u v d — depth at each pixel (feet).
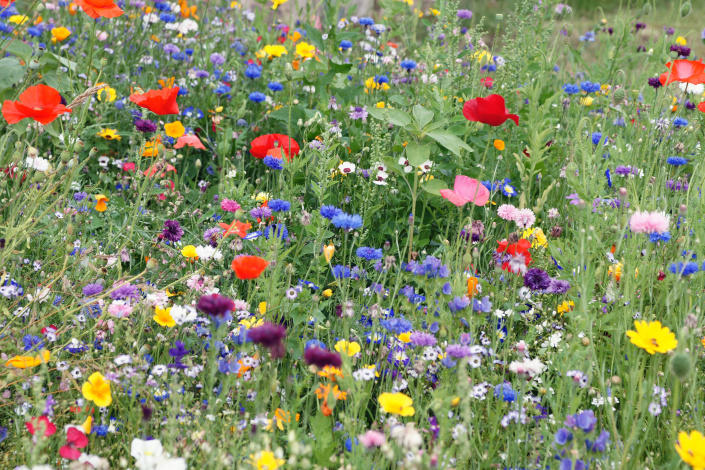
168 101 13.53
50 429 8.11
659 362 10.05
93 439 8.75
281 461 7.73
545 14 23.00
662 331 9.00
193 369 9.60
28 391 9.41
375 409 10.61
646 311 11.46
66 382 9.29
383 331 11.07
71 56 19.99
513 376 10.73
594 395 10.30
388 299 12.57
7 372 9.30
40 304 11.12
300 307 11.20
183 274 12.99
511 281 12.14
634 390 9.44
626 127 18.94
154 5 24.20
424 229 15.28
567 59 27.02
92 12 13.12
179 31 24.02
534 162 15.16
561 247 11.77
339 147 17.29
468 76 20.16
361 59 23.34
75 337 10.03
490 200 15.11
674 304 10.87
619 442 9.04
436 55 19.45
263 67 21.91
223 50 24.95
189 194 16.51
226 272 11.82
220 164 17.43
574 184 11.14
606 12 34.88
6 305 10.87
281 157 15.11
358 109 17.76
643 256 12.25
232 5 27.99
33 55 17.04
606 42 24.49
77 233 13.02
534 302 12.47
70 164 12.60
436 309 10.80
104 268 11.75
